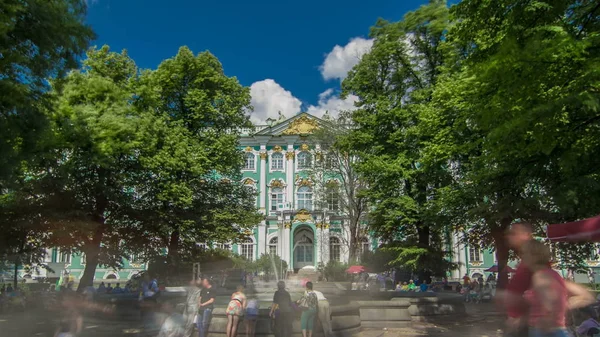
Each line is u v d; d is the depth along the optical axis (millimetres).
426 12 27734
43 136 15148
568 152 10414
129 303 16688
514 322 5898
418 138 26828
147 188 29234
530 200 16078
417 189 29109
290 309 12594
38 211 24016
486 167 15852
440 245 33062
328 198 49062
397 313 16922
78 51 15250
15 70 13742
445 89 20281
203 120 32375
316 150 49750
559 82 9977
